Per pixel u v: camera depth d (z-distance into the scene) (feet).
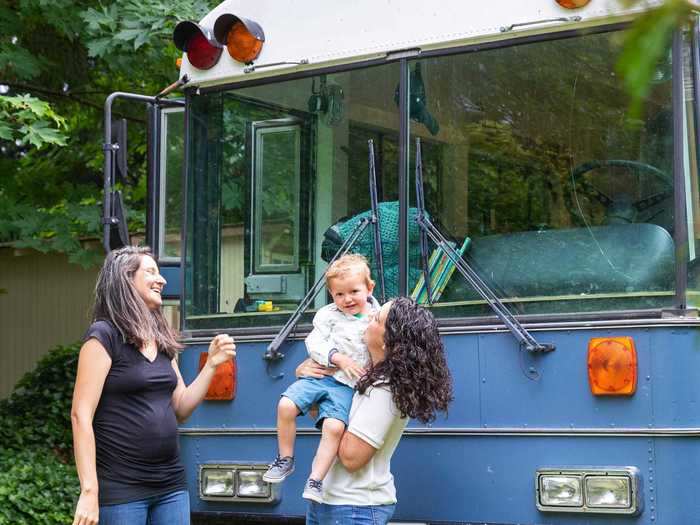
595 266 13.33
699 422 12.27
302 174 15.70
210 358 13.66
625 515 12.42
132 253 13.10
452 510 13.52
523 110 14.05
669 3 3.62
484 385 13.47
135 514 12.44
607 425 12.62
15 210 28.50
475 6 14.35
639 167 13.19
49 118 25.38
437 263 14.32
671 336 12.37
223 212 16.37
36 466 25.94
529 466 13.06
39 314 39.60
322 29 15.57
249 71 16.11
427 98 14.67
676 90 12.88
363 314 13.04
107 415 12.48
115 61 27.35
